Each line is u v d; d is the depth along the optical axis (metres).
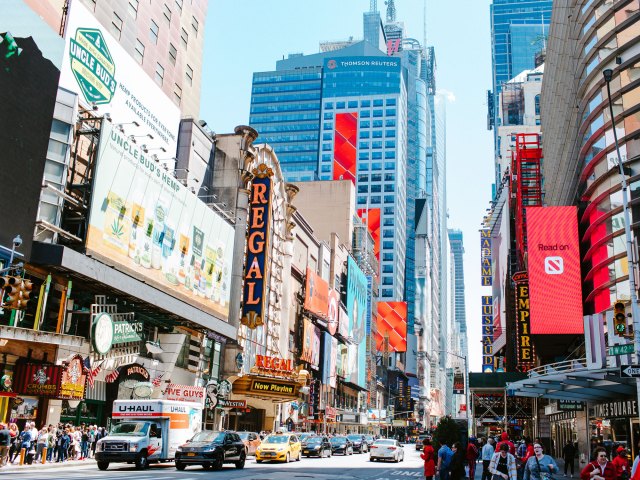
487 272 107.75
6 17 32.22
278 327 74.00
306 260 93.25
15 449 28.08
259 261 60.69
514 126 144.12
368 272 143.62
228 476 25.14
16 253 29.75
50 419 33.78
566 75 56.06
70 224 37.25
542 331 50.22
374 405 147.62
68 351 35.53
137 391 40.53
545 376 33.25
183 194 48.16
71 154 37.56
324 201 128.00
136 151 41.28
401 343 179.12
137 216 41.28
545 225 52.25
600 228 45.78
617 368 27.88
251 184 62.62
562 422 54.00
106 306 38.00
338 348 104.62
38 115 34.03
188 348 51.69
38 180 33.69
